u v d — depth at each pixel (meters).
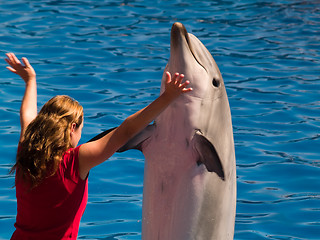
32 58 29.81
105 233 16.36
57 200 9.62
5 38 32.38
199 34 35.41
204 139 11.20
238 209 17.92
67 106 9.86
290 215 17.58
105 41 33.12
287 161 20.91
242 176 19.89
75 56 30.53
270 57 32.00
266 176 19.91
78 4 40.28
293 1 43.84
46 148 9.50
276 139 22.66
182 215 11.62
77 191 9.73
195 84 11.28
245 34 35.88
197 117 11.30
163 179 11.65
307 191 18.97
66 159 9.65
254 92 27.12
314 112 25.12
